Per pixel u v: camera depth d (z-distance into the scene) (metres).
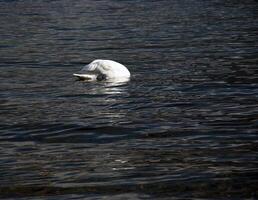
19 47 26.08
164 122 12.78
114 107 14.33
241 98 15.05
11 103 15.09
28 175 9.44
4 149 10.99
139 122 12.78
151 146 10.98
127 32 30.59
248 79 17.50
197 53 23.12
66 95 15.94
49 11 43.41
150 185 8.86
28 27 33.75
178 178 9.12
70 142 11.40
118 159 10.19
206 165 9.74
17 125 12.78
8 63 21.81
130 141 11.36
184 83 17.17
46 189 8.78
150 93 15.88
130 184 8.91
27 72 19.89
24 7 46.91
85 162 10.06
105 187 8.81
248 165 9.69
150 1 50.41
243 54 22.45
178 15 38.84
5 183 9.07
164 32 30.27
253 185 8.75
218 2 48.31
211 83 17.05
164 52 23.70
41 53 24.20
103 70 18.16
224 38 27.44
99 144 11.22
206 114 13.45
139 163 9.93
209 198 8.27
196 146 10.90
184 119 13.02
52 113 13.86
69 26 33.84
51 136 11.86
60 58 22.83
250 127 12.20
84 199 8.34
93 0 52.41
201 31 30.34
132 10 43.03
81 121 12.96
